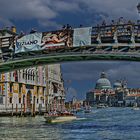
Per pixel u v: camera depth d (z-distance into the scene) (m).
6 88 110.94
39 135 51.00
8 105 110.88
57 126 71.12
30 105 123.25
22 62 64.00
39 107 123.25
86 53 59.38
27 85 122.69
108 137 49.34
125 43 57.56
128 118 116.94
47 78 143.25
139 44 57.22
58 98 161.88
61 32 60.88
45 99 139.88
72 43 59.72
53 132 56.50
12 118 96.25
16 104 106.31
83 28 58.91
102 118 115.50
